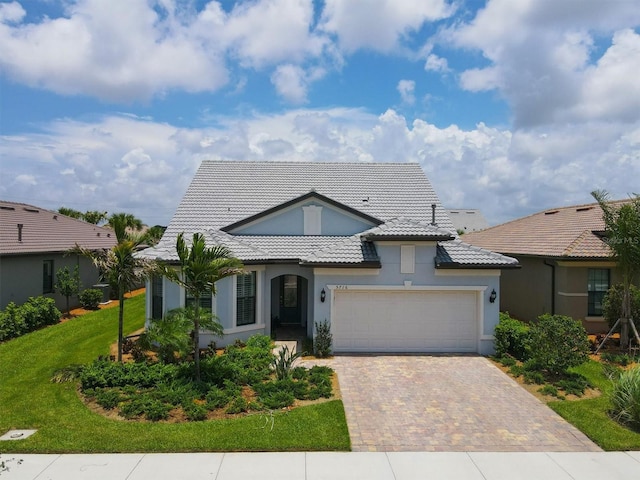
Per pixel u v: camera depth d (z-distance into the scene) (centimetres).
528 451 940
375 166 2612
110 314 2519
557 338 1357
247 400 1174
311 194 2047
